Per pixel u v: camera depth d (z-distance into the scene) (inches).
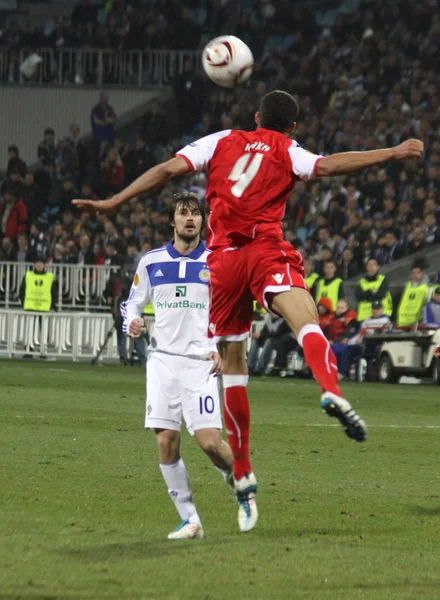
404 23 3496.6
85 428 1246.9
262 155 684.1
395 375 2196.1
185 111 3533.5
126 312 711.1
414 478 960.9
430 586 573.3
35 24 4165.8
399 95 3080.7
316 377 617.3
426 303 2213.3
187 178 3181.6
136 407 1508.4
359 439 591.8
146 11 3784.5
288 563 620.1
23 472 913.5
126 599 529.7
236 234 685.3
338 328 2287.2
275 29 3708.2
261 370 2341.3
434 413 1572.3
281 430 1306.6
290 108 706.2
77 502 787.4
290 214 2864.2
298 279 668.7
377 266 2273.6
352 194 2755.9
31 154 3710.6
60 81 3752.5
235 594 545.3
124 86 3695.9
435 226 2640.3
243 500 706.8
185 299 695.7
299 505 812.0
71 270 2847.0
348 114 3134.8
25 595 531.2
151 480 894.4
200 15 3909.9
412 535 711.7
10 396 1609.3
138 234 2984.7
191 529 682.2
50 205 3344.0
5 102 3715.6
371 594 552.7
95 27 3791.8
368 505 819.4
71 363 2501.2
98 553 627.8
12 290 2918.3
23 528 689.0
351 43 3420.3
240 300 697.0
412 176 2755.9
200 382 695.1
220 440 702.5
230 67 719.7
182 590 550.0
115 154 3312.0
